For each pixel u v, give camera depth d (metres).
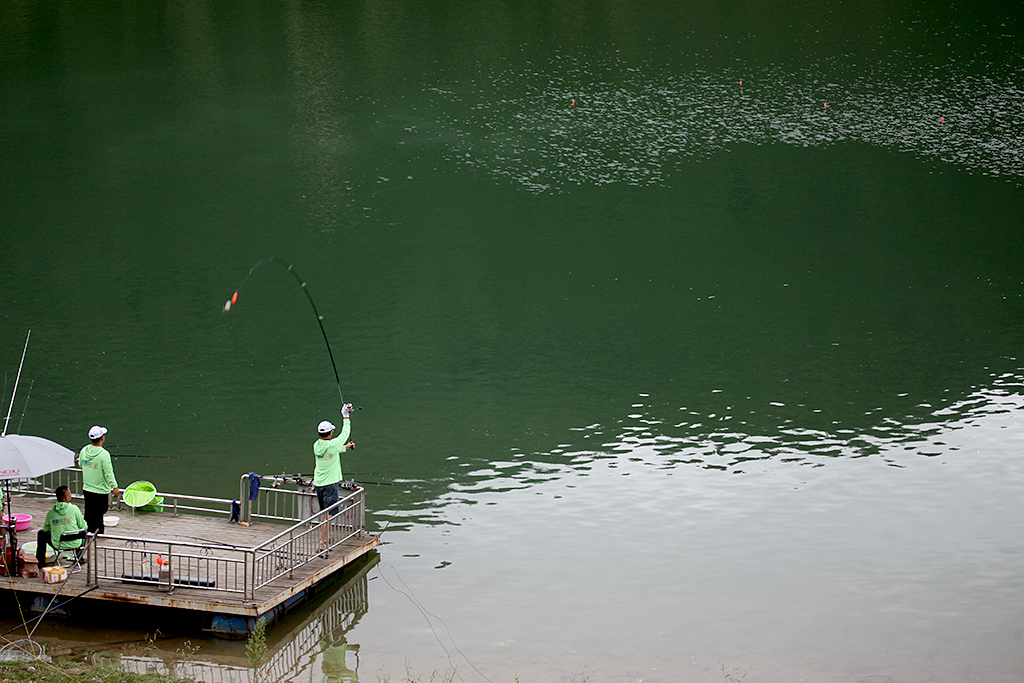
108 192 70.38
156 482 34.44
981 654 24.55
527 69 92.25
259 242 63.38
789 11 104.56
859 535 31.19
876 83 88.06
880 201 69.38
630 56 94.44
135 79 89.81
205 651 23.44
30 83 88.44
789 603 27.12
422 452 37.78
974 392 43.25
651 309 54.53
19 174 72.81
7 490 27.14
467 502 33.50
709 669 23.73
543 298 56.25
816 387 44.28
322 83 89.56
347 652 24.14
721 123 82.19
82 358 47.28
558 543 30.64
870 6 105.25
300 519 28.33
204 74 90.94
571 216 68.19
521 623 25.86
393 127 81.94
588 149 78.56
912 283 57.34
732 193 71.31
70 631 24.09
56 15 104.00
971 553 29.95
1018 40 95.44
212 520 28.27
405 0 109.06
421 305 54.97
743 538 31.06
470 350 49.16
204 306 54.38
